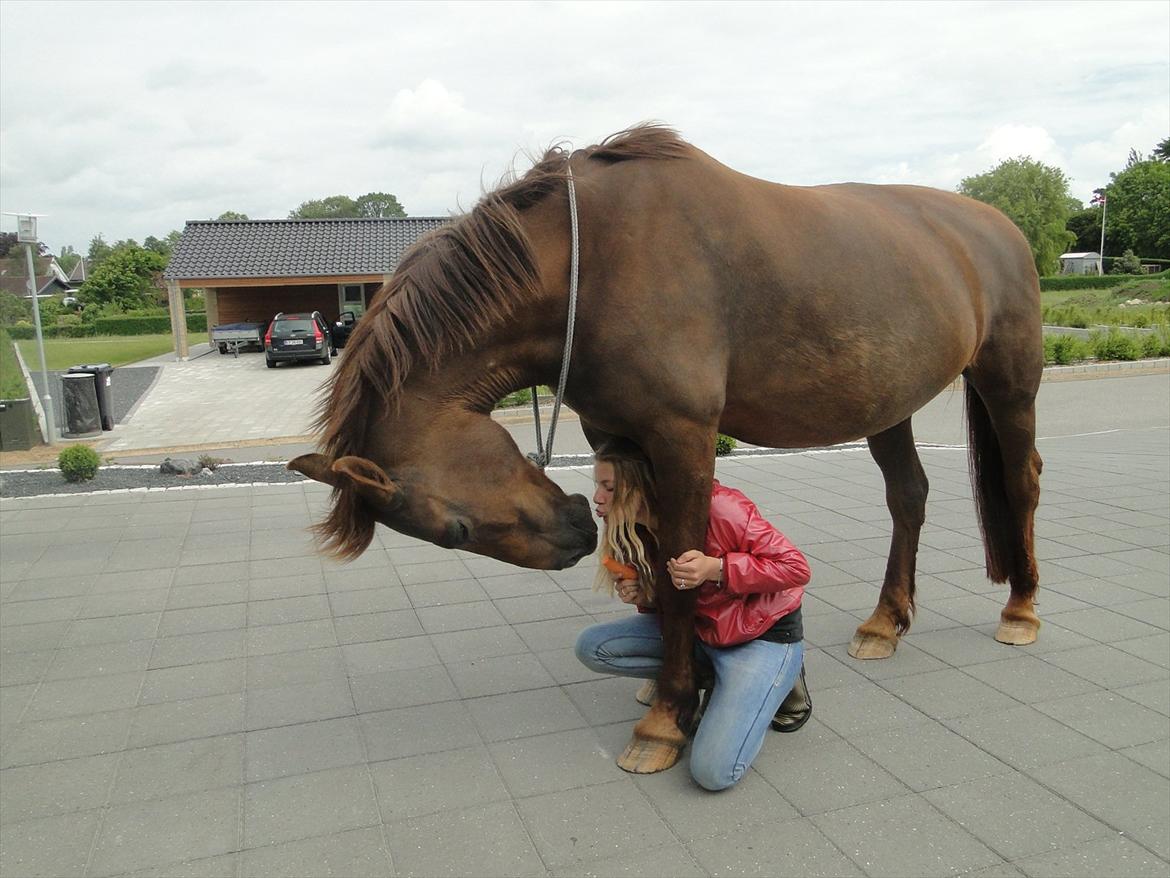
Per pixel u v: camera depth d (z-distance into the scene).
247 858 2.21
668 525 2.43
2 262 14.30
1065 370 14.82
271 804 2.46
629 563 2.61
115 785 2.56
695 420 2.36
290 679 3.30
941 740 2.77
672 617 2.53
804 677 3.03
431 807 2.43
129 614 3.98
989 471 3.53
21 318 14.70
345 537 2.18
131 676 3.33
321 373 18.42
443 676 3.32
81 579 4.48
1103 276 41.94
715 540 2.48
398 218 25.23
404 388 2.23
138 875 2.15
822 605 4.02
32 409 10.31
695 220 2.38
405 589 4.32
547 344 2.40
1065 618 3.79
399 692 3.18
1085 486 6.42
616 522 2.53
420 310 2.22
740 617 2.52
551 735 2.85
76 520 5.70
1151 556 4.65
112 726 2.93
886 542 5.07
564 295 2.35
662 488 2.42
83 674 3.34
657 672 2.77
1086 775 2.56
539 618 3.92
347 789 2.53
